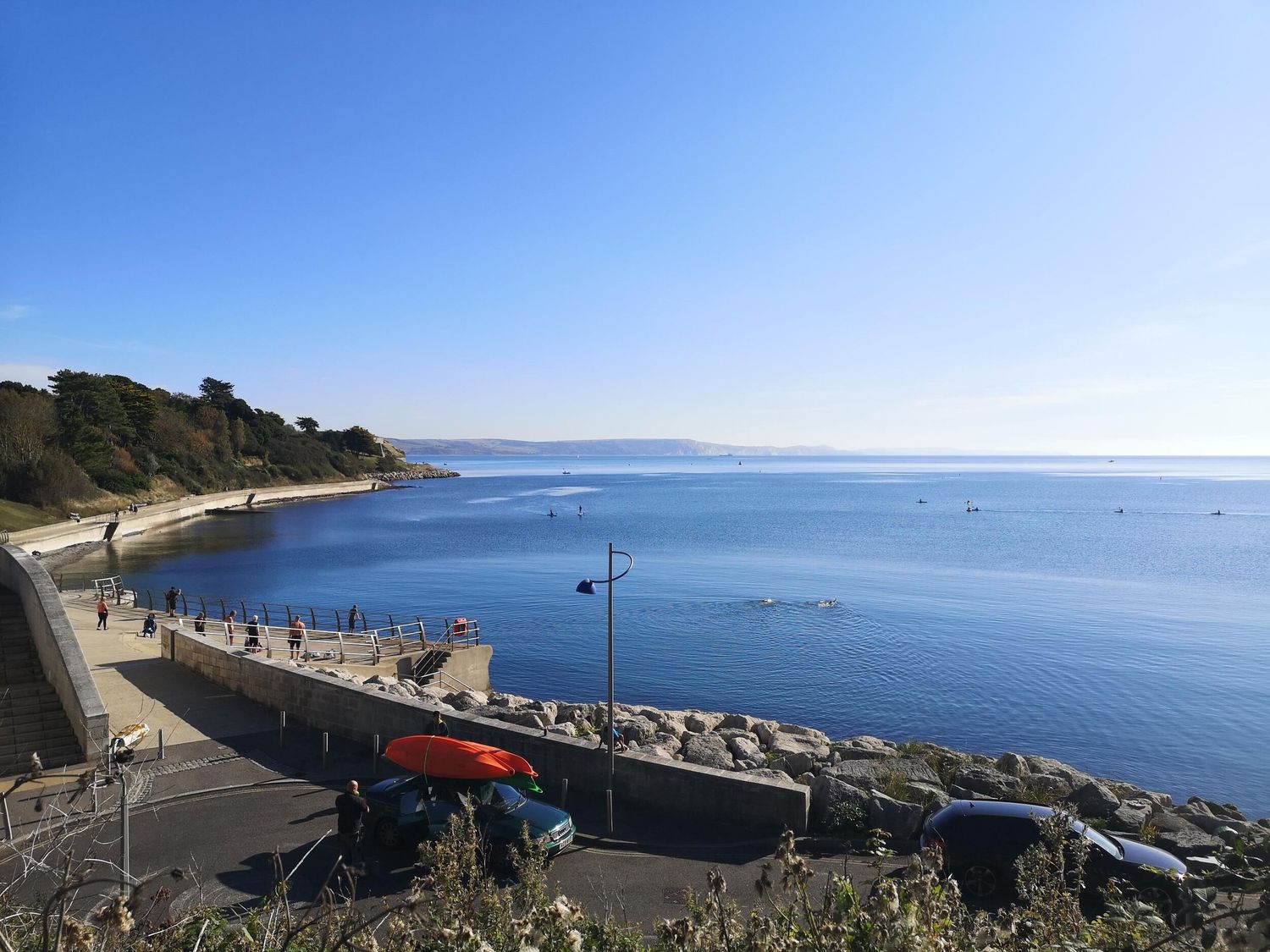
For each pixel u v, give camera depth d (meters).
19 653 23.34
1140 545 96.88
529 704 28.06
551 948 4.78
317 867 12.65
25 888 10.55
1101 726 32.25
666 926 4.74
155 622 36.47
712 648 44.91
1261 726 32.25
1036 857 6.36
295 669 21.80
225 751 18.81
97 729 17.73
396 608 56.38
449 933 4.79
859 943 4.36
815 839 13.98
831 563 79.94
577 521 129.00
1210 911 4.04
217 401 186.00
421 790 13.70
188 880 11.98
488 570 74.25
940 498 194.25
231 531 106.69
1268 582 68.50
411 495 199.00
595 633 48.72
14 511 83.56
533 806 13.61
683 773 15.30
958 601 59.28
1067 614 54.44
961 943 4.68
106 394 123.75
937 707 34.62
